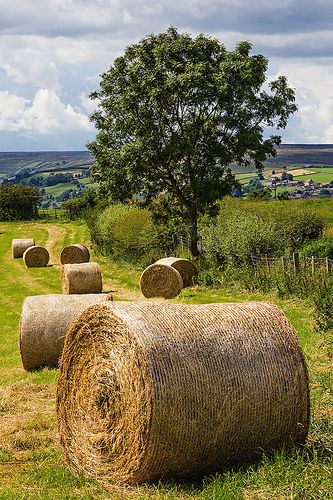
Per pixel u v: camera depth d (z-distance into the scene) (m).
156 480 6.65
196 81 29.31
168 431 6.45
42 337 12.91
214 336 6.88
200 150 31.36
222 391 6.63
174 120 30.97
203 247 29.09
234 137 31.12
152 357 6.55
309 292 17.48
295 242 29.62
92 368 7.46
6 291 28.25
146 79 29.91
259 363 6.85
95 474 7.05
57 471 7.22
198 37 30.92
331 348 11.77
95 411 7.31
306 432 7.00
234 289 21.78
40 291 27.88
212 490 6.22
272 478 6.21
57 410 7.97
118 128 31.59
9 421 9.30
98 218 44.12
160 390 6.44
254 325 7.10
